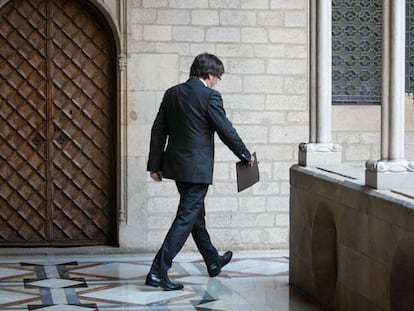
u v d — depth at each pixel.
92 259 8.77
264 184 9.38
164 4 9.20
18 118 9.28
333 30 9.49
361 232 5.84
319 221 6.86
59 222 9.36
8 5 9.20
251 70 9.35
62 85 9.31
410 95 9.56
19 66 9.25
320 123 7.30
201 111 7.12
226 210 9.34
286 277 7.84
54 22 9.27
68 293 7.07
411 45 9.55
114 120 9.34
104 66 9.34
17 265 8.39
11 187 9.28
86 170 9.37
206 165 7.15
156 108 9.23
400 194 5.46
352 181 6.16
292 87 9.41
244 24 9.33
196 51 9.27
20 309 6.49
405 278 5.34
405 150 9.56
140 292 7.11
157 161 7.39
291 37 9.40
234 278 7.77
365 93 9.56
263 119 9.38
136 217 9.20
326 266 6.85
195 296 6.97
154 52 9.20
